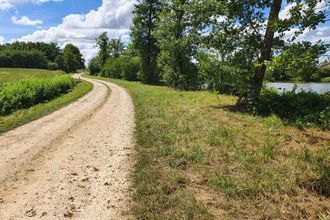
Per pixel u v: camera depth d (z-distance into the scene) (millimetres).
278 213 5484
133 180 7270
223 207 5816
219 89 27312
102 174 7754
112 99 25750
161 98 22969
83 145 10594
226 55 18266
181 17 34906
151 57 49719
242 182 6719
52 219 5602
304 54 9766
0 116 17234
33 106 22234
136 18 48250
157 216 5488
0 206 6105
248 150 8953
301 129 11492
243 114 14750
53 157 9227
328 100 13336
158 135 11180
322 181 6508
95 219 5590
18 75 72125
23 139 11523
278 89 17781
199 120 13539
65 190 6824
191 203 5875
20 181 7379
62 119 15914
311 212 5527
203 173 7363
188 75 35094
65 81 38500
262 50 15734
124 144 10602
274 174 7062
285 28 10453
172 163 8141
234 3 15945
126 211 5828
